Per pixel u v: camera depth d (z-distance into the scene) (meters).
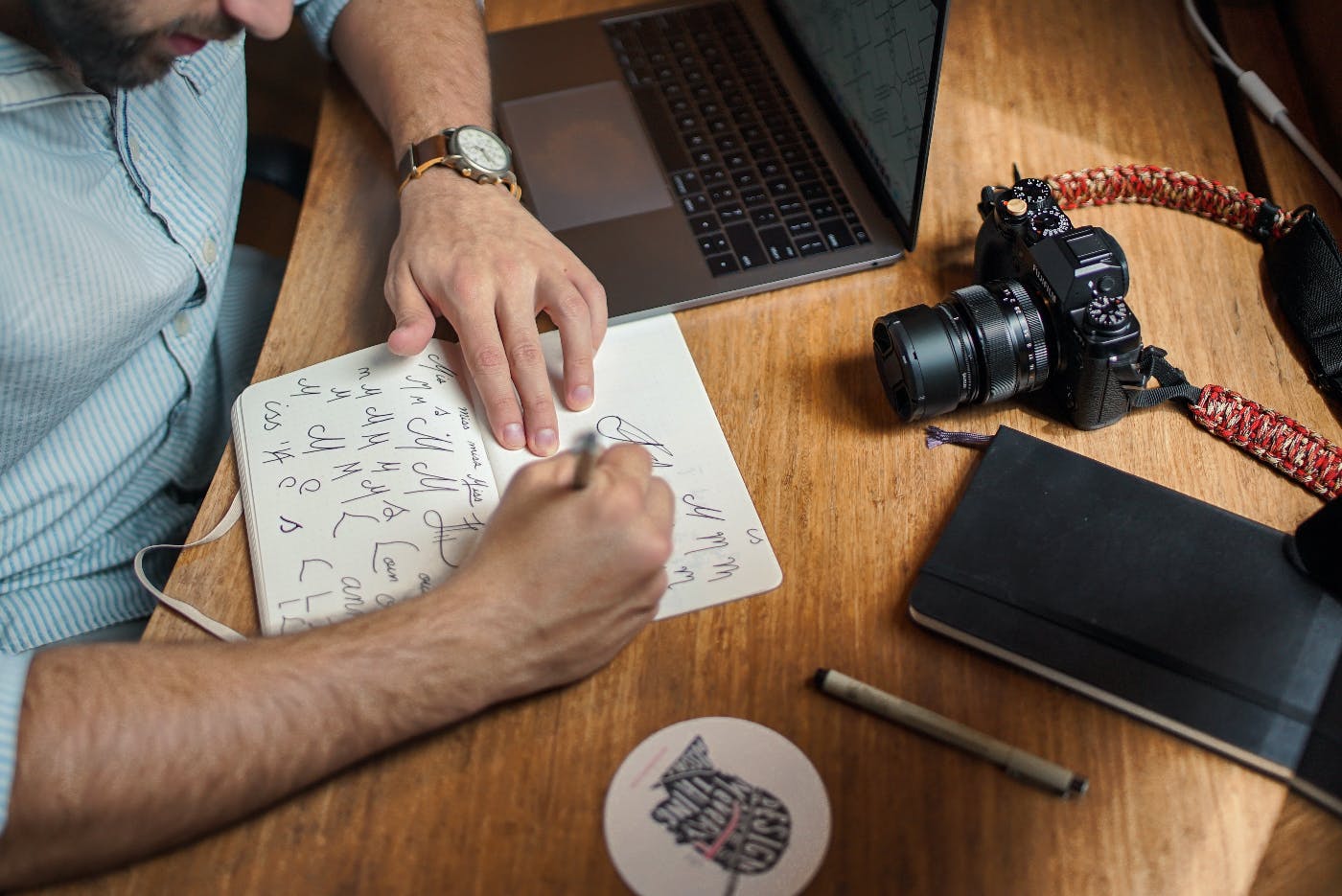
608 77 0.93
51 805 0.52
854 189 0.83
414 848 0.55
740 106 0.89
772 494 0.67
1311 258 0.73
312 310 0.78
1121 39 0.96
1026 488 0.64
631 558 0.57
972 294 0.68
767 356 0.75
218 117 0.87
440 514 0.65
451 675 0.56
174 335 0.84
